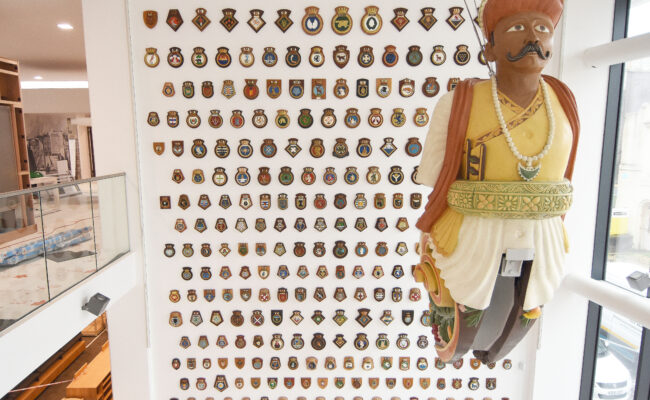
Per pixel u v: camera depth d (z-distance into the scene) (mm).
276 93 4039
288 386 4539
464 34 3986
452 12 3939
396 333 4457
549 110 1518
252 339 4469
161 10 3979
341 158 4156
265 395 4570
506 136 1499
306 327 4441
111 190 4012
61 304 3248
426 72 4043
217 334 4461
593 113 4113
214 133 4137
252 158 4168
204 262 4332
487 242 1564
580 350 4520
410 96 4059
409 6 3957
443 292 1791
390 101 4078
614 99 4078
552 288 1656
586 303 4426
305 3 3959
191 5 3967
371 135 4121
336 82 4035
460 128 1589
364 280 4355
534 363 4562
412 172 4168
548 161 1508
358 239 4289
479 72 4027
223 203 4215
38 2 4586
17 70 5965
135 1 3965
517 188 1478
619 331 4203
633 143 3936
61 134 9438
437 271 1817
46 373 7391
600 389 4461
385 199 4207
